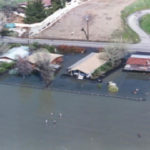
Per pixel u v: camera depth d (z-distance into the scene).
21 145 79.94
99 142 79.81
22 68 107.69
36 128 85.94
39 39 136.38
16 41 135.50
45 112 92.12
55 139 81.50
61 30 141.25
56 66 113.00
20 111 93.25
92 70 107.81
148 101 94.12
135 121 86.38
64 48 124.81
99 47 126.12
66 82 105.75
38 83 106.12
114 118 87.88
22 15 154.25
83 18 148.25
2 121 89.25
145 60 110.06
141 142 79.25
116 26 140.25
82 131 83.81
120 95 97.44
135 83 103.31
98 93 99.12
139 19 147.12
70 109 92.88
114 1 165.88
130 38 131.25
